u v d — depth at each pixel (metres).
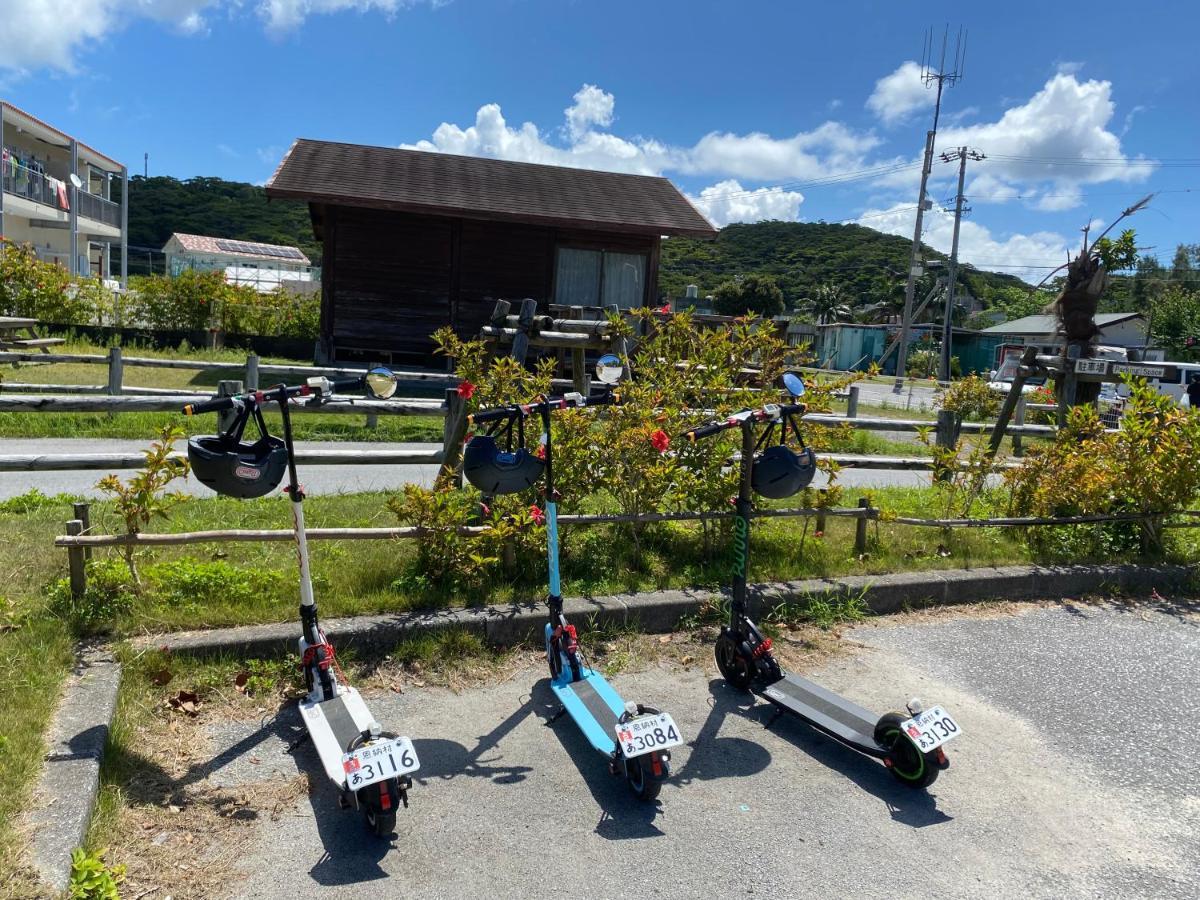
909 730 3.24
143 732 3.42
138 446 9.14
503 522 4.75
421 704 3.88
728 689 4.21
